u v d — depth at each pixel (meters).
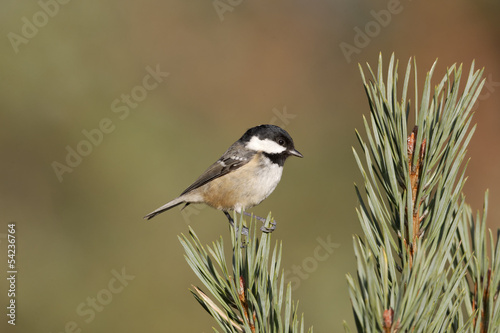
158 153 12.14
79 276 11.05
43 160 12.01
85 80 12.58
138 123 12.41
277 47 13.93
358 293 2.00
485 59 13.02
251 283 2.60
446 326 2.24
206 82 13.30
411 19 13.98
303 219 12.42
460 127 2.40
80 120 12.23
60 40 12.62
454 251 2.61
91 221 11.60
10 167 11.88
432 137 2.43
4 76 12.19
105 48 12.95
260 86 13.47
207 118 12.95
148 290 10.98
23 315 10.53
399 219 2.51
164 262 11.29
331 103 13.70
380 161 2.53
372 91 2.54
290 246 12.10
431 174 2.57
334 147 13.26
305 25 14.27
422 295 2.11
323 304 11.17
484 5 13.37
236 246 2.76
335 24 14.29
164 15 13.48
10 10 12.41
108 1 13.12
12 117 12.11
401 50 13.66
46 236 11.41
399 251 2.43
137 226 11.55
